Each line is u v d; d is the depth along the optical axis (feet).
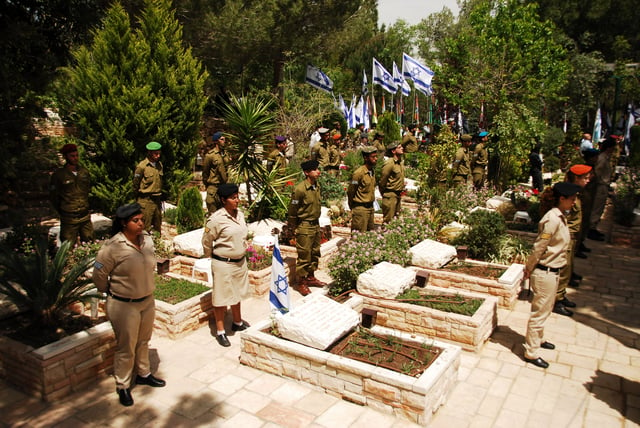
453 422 15.29
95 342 17.04
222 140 33.58
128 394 15.85
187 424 14.85
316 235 25.80
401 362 16.53
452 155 46.68
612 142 35.58
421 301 21.77
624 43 105.09
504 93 61.05
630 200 38.50
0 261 17.53
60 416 15.17
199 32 52.49
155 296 21.61
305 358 16.87
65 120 35.94
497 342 20.90
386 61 121.60
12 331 17.65
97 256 15.26
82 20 32.37
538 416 15.67
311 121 60.85
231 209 19.74
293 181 39.83
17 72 28.99
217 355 19.22
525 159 53.21
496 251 27.89
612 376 18.17
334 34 63.31
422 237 29.07
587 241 37.47
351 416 15.31
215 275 19.83
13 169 32.30
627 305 25.20
